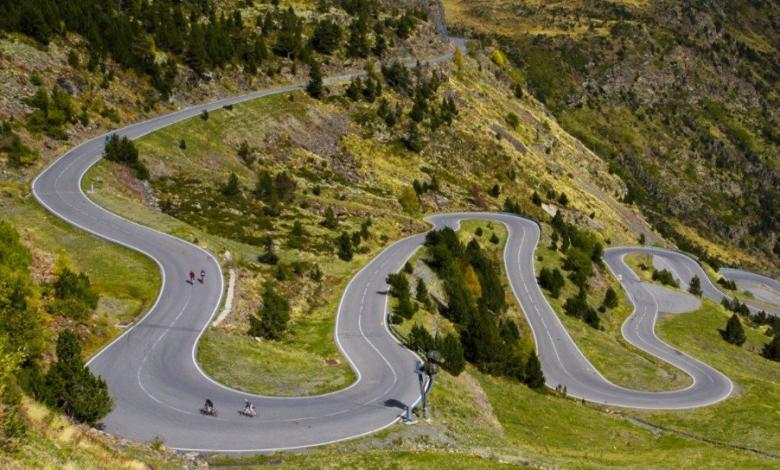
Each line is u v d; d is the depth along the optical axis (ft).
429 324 239.09
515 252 380.78
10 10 361.10
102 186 281.95
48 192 264.52
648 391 258.78
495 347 227.20
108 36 399.85
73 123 332.39
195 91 428.56
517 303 321.73
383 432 141.28
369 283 268.41
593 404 239.71
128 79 394.52
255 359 176.96
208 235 266.36
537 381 233.35
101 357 160.86
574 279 369.91
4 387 86.63
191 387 151.74
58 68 353.51
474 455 136.15
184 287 211.61
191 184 325.83
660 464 167.53
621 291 413.39
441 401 167.53
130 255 226.38
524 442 167.32
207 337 180.04
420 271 289.12
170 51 437.58
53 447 83.56
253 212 315.17
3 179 268.00
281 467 119.03
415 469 122.01
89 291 173.68
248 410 142.20
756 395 260.42
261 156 395.34
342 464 121.60
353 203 375.25
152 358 163.63
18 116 307.37
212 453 123.24
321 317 231.30
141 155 326.44
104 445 98.02
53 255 192.44
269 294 216.33
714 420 230.48
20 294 135.95
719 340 355.56
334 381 172.45
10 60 332.60
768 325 434.30
